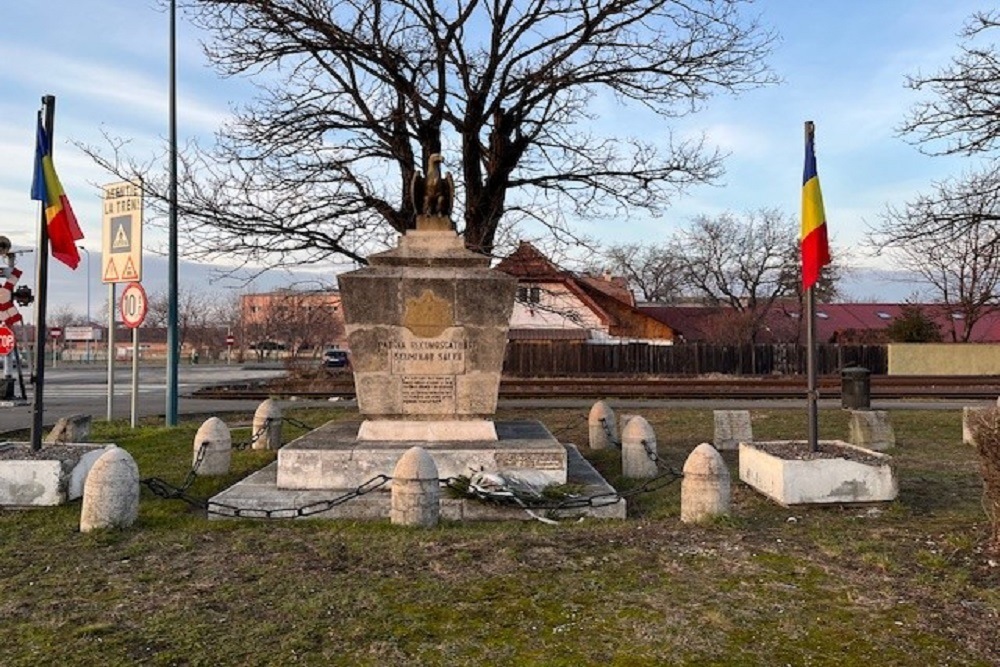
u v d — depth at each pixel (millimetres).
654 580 5578
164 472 10234
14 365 26188
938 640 4535
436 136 18312
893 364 35500
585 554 6203
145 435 13516
